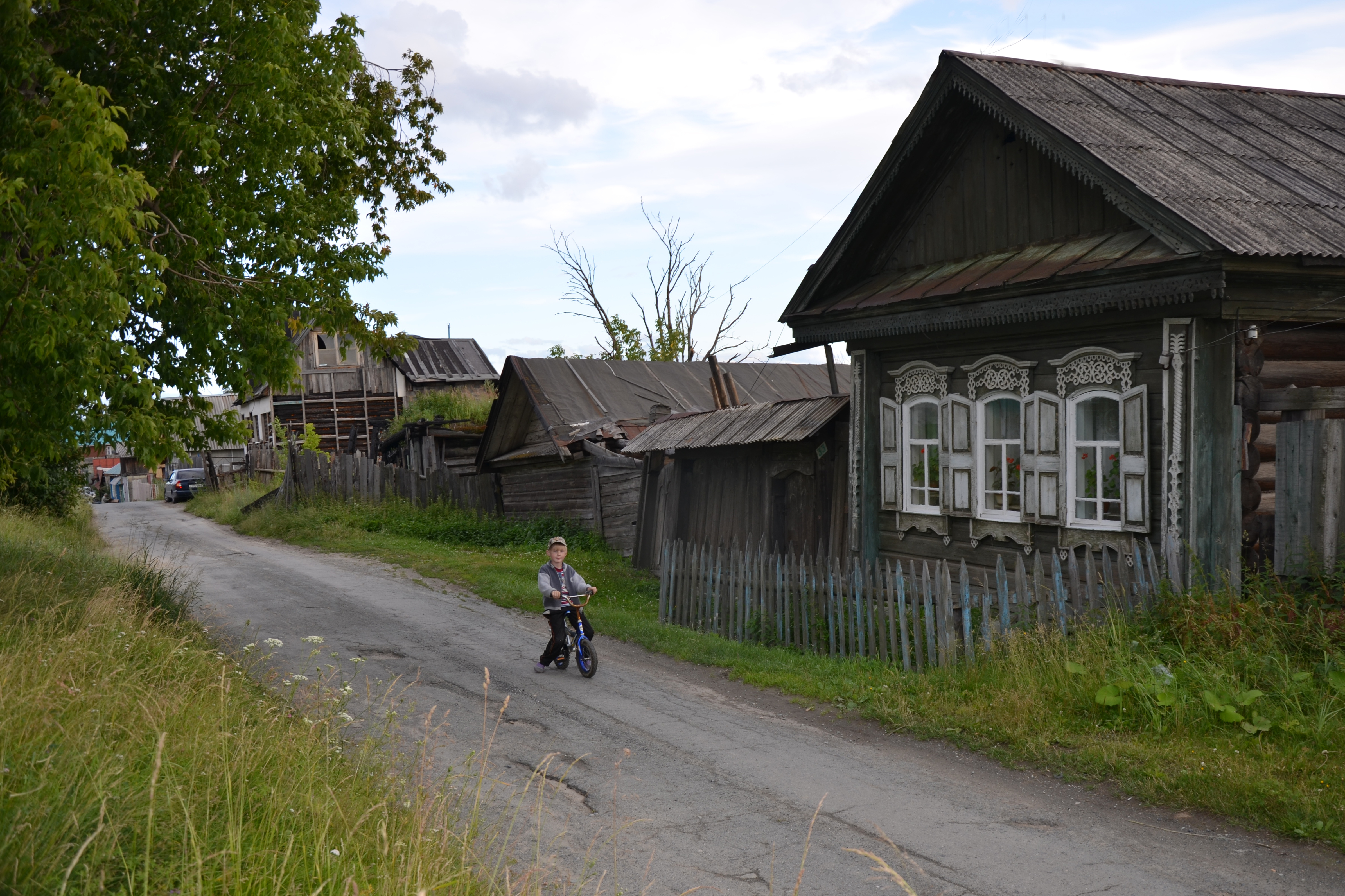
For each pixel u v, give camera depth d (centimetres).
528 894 422
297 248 1081
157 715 533
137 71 981
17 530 1667
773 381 2611
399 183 1948
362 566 1836
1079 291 933
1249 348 864
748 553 1170
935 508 1172
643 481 1805
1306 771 599
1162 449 902
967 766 677
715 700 878
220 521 3019
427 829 452
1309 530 827
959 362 1130
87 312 766
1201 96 1182
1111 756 649
